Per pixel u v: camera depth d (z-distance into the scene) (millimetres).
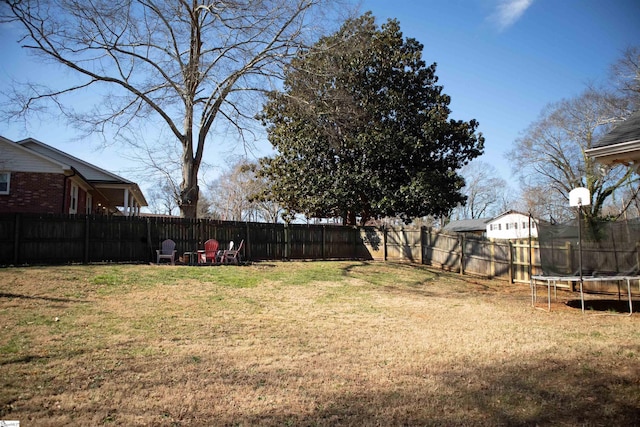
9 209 18547
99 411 3939
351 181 22297
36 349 5695
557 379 5008
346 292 12328
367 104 22109
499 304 11039
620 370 5293
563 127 36438
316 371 5293
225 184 52906
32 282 10414
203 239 17000
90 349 5824
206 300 9969
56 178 19344
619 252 10242
